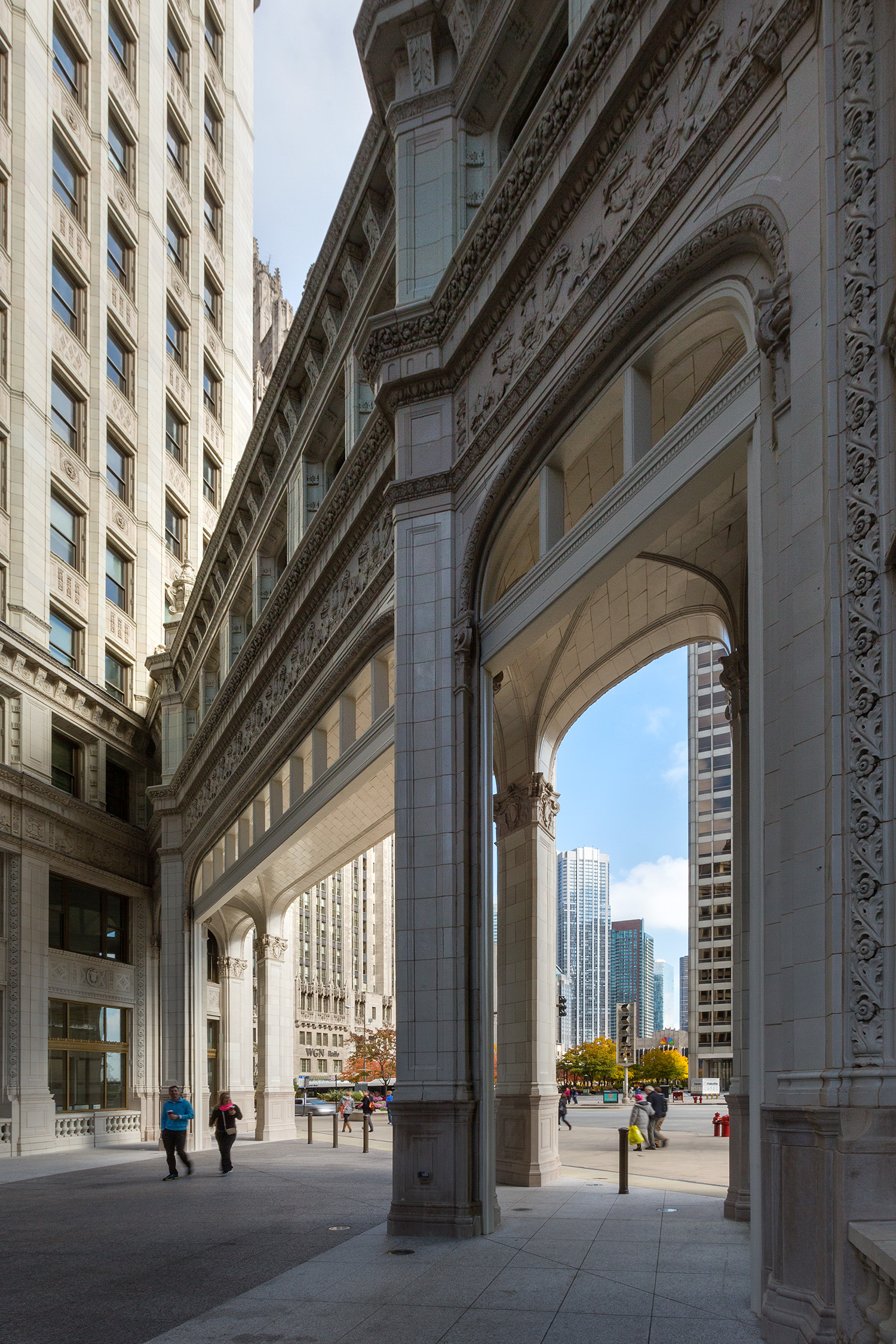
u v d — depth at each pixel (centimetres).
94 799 3956
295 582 2283
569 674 1878
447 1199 1232
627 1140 1620
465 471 1452
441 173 1577
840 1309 599
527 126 1274
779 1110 729
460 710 1390
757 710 856
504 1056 1862
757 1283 794
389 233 1795
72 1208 1691
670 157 1028
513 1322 791
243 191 6312
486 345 1440
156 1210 1612
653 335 1059
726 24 946
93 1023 3725
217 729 3097
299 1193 1794
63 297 4191
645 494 1045
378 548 1761
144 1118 3862
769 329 826
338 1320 822
